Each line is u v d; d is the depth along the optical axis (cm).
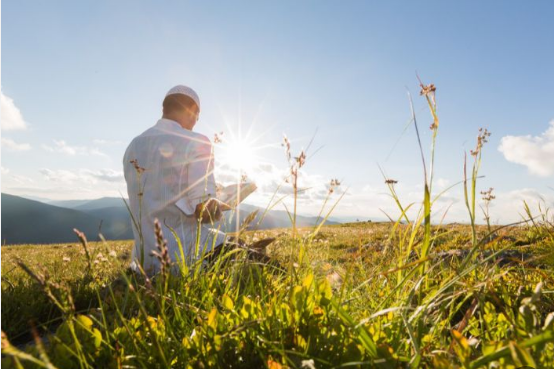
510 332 164
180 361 160
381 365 130
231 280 250
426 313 171
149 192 390
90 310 243
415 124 164
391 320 178
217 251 355
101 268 400
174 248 370
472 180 185
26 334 283
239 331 163
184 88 441
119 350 164
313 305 180
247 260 270
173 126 414
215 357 157
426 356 150
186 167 388
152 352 159
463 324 165
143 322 185
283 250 379
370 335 141
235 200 365
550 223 411
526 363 107
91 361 167
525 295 211
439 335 170
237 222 301
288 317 176
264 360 138
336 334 160
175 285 252
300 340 159
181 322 189
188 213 374
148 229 385
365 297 229
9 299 302
